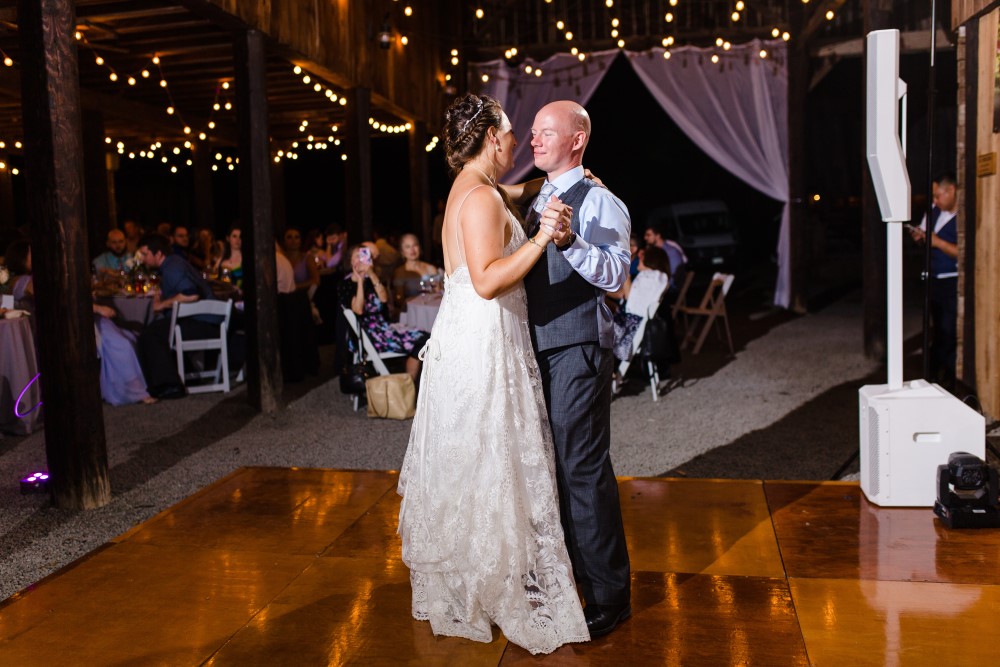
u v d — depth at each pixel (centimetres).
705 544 298
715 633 234
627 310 600
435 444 231
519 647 230
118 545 312
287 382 688
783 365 708
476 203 217
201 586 275
